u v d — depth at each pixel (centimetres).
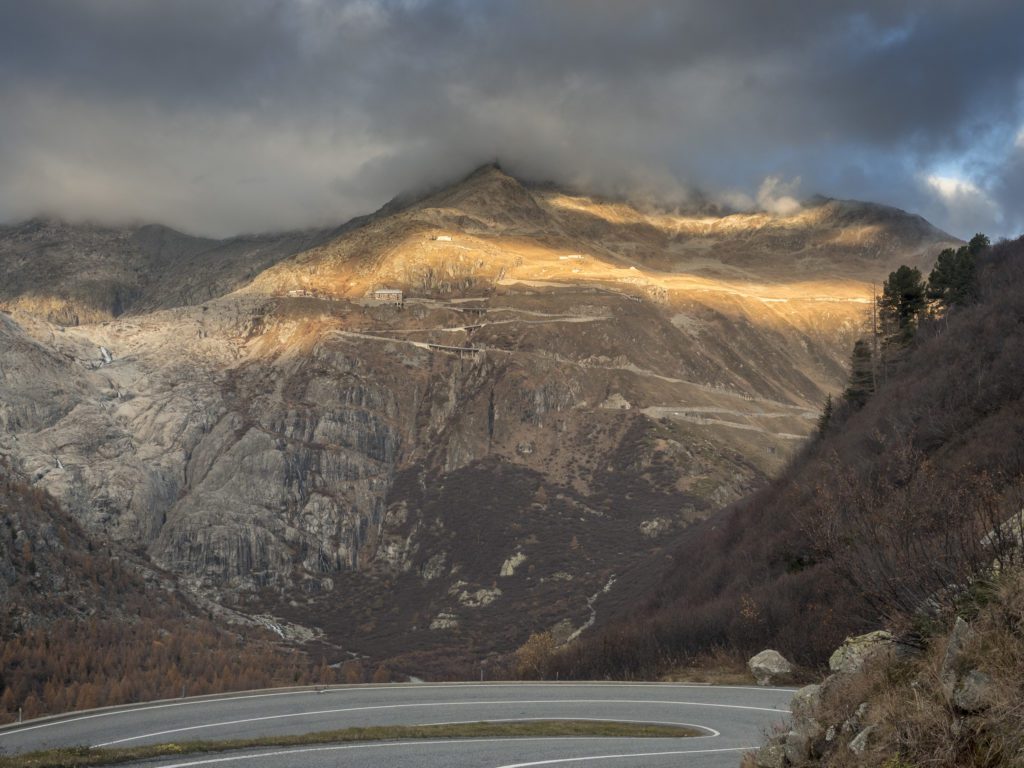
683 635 7919
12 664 10856
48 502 17825
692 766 2442
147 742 3684
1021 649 1368
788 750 1778
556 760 2602
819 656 5700
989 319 9469
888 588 2027
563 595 19675
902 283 12644
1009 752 1266
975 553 1881
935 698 1457
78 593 14600
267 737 3175
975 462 5906
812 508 3622
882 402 10100
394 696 4897
